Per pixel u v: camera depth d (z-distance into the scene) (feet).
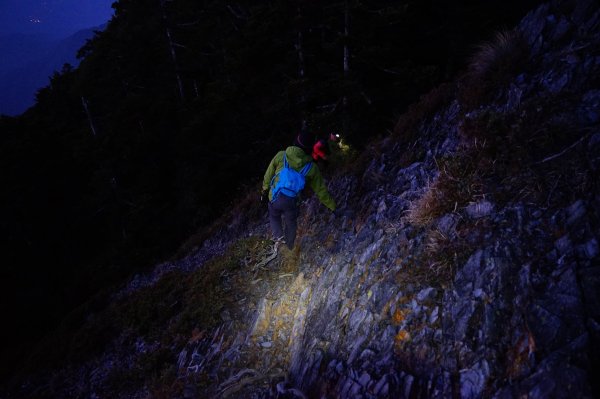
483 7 33.47
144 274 40.88
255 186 39.22
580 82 11.36
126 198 76.07
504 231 9.68
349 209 18.65
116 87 87.04
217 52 65.72
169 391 16.24
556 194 9.46
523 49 14.39
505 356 7.64
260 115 43.27
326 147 14.46
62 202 97.19
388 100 31.48
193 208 56.29
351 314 12.14
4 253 85.87
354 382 9.95
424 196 12.91
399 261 11.98
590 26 12.49
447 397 7.97
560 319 7.30
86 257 92.94
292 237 16.42
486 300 8.70
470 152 12.43
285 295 17.74
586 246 8.00
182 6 70.49
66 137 102.27
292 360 13.62
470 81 16.51
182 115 68.49
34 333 74.28
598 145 9.50
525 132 11.13
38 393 25.43
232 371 15.51
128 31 85.30
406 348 9.52
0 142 96.02
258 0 49.01
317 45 36.65
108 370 22.97
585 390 6.18
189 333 20.12
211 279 22.94
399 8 27.48
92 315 37.47
